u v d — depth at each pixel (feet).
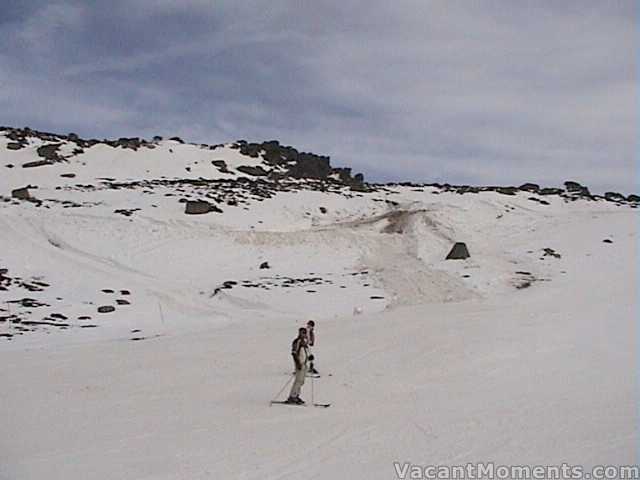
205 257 149.69
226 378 62.64
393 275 135.85
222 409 50.14
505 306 97.96
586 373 57.77
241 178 250.78
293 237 164.55
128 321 105.60
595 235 165.89
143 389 58.34
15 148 269.23
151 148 288.30
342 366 65.36
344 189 233.76
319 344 76.79
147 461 36.60
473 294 121.49
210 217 175.94
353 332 82.69
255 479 33.14
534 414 44.42
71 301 115.44
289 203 202.28
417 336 76.95
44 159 252.21
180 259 147.33
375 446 38.40
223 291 124.26
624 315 87.04
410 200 208.44
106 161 263.49
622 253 148.66
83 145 285.64
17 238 151.12
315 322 94.53
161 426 45.03
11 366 70.59
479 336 75.00
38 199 190.29
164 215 174.60
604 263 141.08
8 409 50.70
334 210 200.54
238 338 84.43
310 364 54.49
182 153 290.35
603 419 42.32
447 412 46.32
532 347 69.05
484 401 49.29
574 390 51.67
